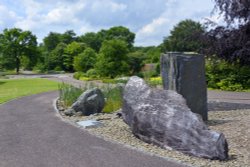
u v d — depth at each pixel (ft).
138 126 29.30
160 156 24.68
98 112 44.37
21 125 36.99
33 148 27.14
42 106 53.16
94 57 205.46
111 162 23.31
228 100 59.16
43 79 166.71
